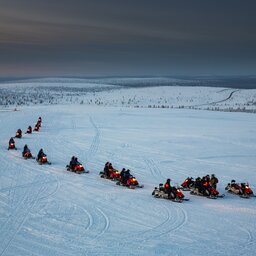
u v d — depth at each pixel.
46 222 17.95
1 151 37.72
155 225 18.08
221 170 31.77
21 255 14.24
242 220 19.08
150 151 39.62
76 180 26.91
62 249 14.92
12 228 17.00
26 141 44.44
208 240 16.31
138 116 78.56
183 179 28.41
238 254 14.92
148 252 14.88
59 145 42.06
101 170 30.61
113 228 17.48
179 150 40.59
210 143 45.56
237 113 90.25
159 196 22.98
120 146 42.16
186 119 73.75
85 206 20.78
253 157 37.66
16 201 21.19
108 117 75.38
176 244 15.79
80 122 65.81
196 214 19.94
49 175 28.12
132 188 25.14
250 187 26.44
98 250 14.94
